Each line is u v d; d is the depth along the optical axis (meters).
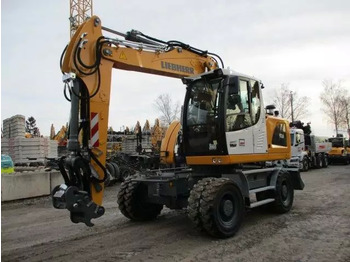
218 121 6.21
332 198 9.59
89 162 5.31
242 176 6.53
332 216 7.25
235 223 5.92
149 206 7.27
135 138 20.91
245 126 6.69
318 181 14.11
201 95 6.65
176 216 7.70
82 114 5.48
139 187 7.15
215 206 5.54
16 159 16.70
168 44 6.95
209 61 7.68
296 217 7.25
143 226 6.79
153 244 5.53
